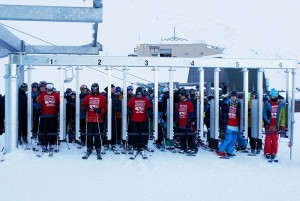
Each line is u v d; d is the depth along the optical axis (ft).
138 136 34.30
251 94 40.50
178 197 21.67
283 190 23.56
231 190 23.36
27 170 27.63
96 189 22.99
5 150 33.63
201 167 29.84
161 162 31.35
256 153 36.63
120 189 23.09
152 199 21.17
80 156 33.01
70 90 40.78
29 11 26.03
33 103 36.83
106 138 35.73
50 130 34.58
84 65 33.96
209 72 58.80
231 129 34.42
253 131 35.94
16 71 33.81
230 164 31.24
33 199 20.83
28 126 34.65
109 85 33.96
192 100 39.09
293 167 30.86
